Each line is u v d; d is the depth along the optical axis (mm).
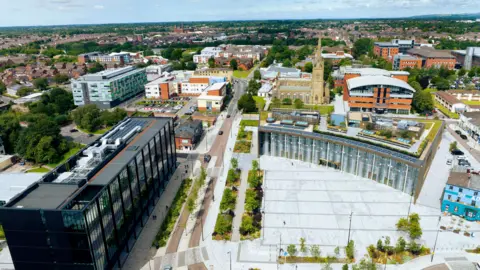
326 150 146250
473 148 166250
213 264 91750
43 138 159125
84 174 88688
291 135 152125
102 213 81750
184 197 122625
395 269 88312
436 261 90688
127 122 136750
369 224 107562
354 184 132625
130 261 92938
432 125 154375
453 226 105000
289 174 141750
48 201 77688
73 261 77562
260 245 98875
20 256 77938
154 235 104188
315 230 105250
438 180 133000
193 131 174250
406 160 119312
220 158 159000
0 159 156750
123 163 97312
